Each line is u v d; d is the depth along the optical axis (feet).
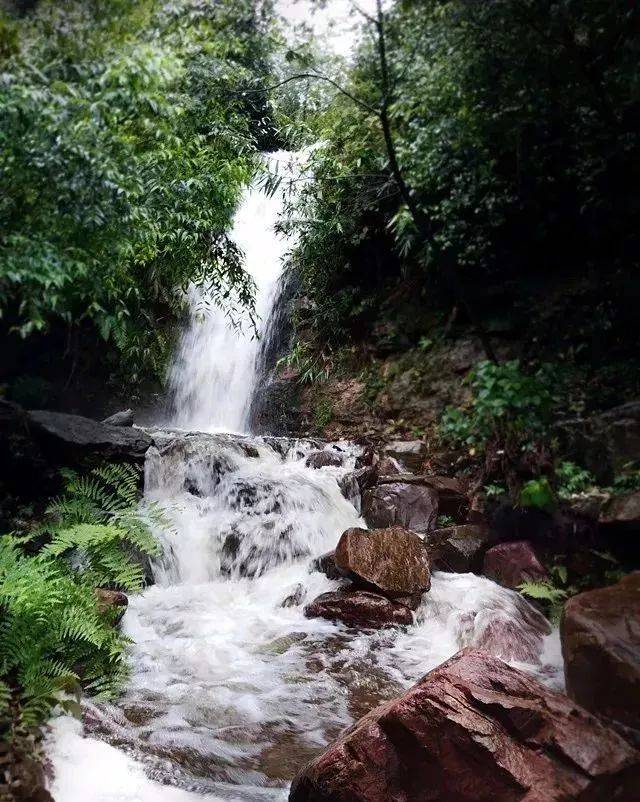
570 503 17.40
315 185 29.32
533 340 24.57
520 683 8.70
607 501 15.81
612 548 15.99
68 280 15.52
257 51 24.26
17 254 13.57
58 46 13.99
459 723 7.84
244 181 24.84
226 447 21.81
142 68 14.26
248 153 26.07
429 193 25.38
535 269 26.45
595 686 9.64
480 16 18.93
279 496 19.83
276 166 27.17
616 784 7.70
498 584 16.85
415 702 8.23
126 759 9.34
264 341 33.65
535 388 18.19
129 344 30.83
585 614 10.46
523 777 7.46
